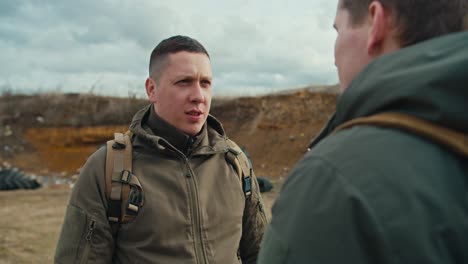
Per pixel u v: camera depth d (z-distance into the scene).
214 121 2.41
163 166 2.07
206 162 2.20
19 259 6.97
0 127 25.86
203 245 2.01
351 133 0.90
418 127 0.81
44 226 9.30
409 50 0.88
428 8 0.96
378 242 0.75
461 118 0.77
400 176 0.79
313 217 0.83
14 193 14.58
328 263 0.78
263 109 24.39
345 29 1.11
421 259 0.73
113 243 1.97
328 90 24.47
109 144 2.11
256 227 2.35
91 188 1.98
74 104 26.69
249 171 2.35
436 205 0.76
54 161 24.56
